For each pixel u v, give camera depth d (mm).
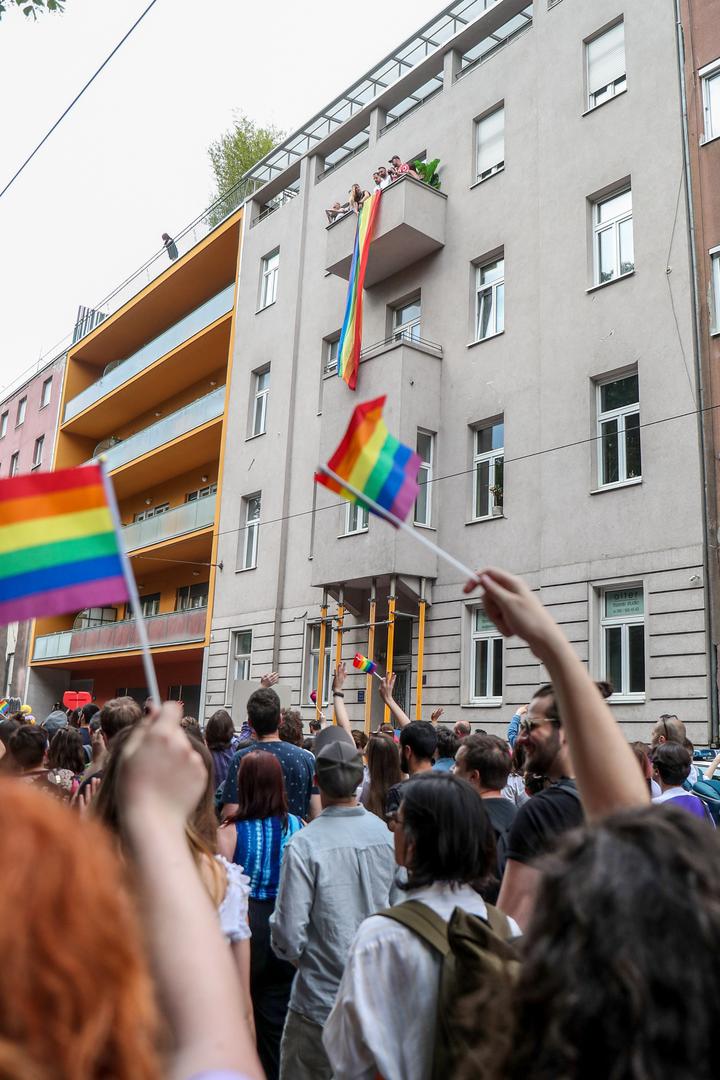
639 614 14195
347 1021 2467
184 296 30578
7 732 6691
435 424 18234
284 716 8078
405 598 18547
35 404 39469
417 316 19859
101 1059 858
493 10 18750
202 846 3178
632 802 1732
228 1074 1078
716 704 12719
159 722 1368
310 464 21953
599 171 15953
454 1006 2186
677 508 13750
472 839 2666
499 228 17875
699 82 14734
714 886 1153
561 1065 1111
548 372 16156
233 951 3191
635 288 14969
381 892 4066
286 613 21672
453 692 16906
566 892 1192
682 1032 1064
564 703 1807
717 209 14078
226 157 35719
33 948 828
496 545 16656
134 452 30188
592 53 16797
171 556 28328
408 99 21734
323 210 23266
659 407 14273
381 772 5699
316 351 22594
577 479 15297
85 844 915
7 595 2137
